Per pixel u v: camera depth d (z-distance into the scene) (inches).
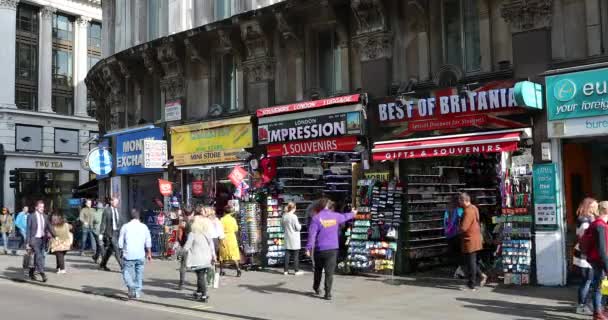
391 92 572.4
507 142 462.9
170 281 550.0
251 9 711.1
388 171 549.3
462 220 460.4
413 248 551.5
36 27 1838.1
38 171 1740.9
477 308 384.2
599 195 520.4
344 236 590.6
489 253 542.3
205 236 438.6
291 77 672.4
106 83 944.3
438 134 523.5
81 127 1883.6
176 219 745.0
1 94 1699.1
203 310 408.5
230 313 392.8
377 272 549.3
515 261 467.8
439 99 520.1
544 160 467.5
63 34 1921.8
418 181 561.3
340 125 579.8
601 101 438.9
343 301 425.7
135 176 882.1
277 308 404.8
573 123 453.1
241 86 721.6
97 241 724.0
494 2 526.3
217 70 759.1
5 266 725.3
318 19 647.1
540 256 466.0
